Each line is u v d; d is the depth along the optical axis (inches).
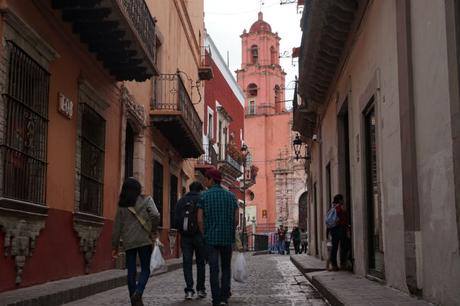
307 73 606.9
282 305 325.7
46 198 362.6
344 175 543.5
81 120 433.1
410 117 278.8
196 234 363.3
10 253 313.1
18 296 291.7
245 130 2388.0
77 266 428.5
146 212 311.9
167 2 747.4
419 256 269.6
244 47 2600.9
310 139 936.9
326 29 469.7
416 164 274.5
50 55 367.9
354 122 452.8
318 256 812.0
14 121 317.4
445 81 231.5
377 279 368.5
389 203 330.6
